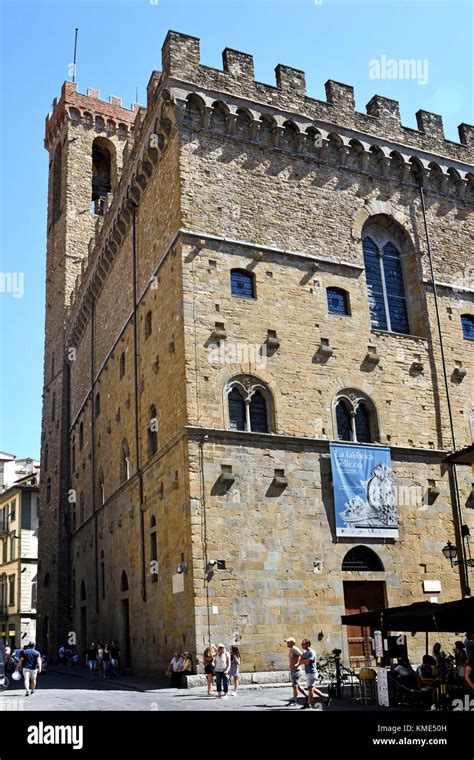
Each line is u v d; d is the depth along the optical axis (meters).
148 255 39.47
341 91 40.25
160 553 33.84
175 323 33.81
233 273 34.81
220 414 32.09
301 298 35.81
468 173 42.81
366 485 33.91
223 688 25.56
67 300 65.81
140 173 39.94
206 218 34.78
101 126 73.31
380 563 33.25
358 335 36.66
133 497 39.22
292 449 32.94
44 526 66.50
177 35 36.31
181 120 35.53
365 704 23.44
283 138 37.97
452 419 37.69
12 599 82.50
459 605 20.44
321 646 30.59
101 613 45.38
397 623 23.09
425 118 42.78
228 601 29.47
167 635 31.86
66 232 67.81
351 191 39.12
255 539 30.83
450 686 21.84
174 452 32.56
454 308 40.28
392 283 39.81
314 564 31.64
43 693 29.41
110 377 47.47
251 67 38.00
